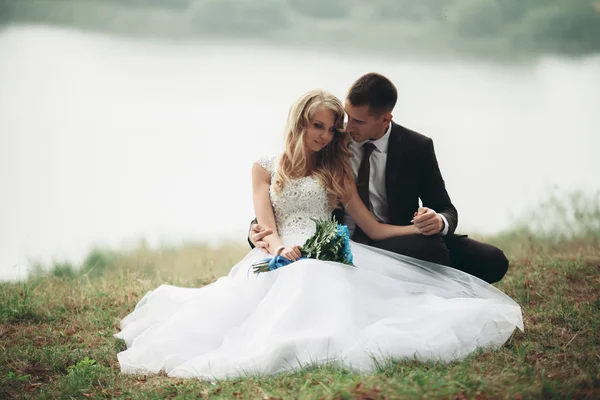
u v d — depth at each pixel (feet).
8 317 18.70
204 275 22.99
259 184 17.06
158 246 29.35
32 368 15.33
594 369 12.73
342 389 11.47
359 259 15.76
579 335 15.07
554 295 18.26
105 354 15.89
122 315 18.92
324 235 15.06
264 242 16.17
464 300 14.78
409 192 17.01
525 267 21.39
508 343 14.65
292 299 14.01
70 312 19.34
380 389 11.44
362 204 16.85
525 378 12.16
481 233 30.17
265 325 14.14
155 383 14.01
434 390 11.40
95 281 22.89
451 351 13.60
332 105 15.98
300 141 16.21
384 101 16.12
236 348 14.37
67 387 13.94
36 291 21.20
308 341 13.38
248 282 15.57
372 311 14.35
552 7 90.84
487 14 94.22
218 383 13.25
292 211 16.65
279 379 12.97
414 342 13.48
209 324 15.08
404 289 15.12
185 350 14.74
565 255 23.07
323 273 14.23
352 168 17.02
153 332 15.60
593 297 17.97
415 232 16.44
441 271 15.90
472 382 11.78
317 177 16.51
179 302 16.69
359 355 13.17
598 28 87.86
